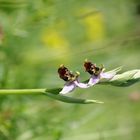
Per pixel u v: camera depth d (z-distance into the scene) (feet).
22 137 1.98
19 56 2.18
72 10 2.24
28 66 2.26
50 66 2.35
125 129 2.30
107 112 2.40
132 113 2.48
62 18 2.19
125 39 2.21
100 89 2.58
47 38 2.54
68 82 1.30
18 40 2.16
